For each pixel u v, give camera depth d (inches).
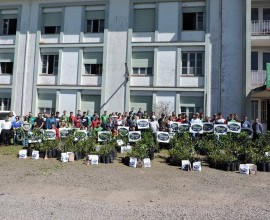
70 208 257.8
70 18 967.0
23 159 516.7
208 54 864.9
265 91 738.8
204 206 271.9
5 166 454.3
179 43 885.8
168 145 620.1
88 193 310.7
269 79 706.2
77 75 943.7
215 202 286.0
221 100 847.7
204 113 850.8
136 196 302.5
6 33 1024.9
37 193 307.1
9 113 764.0
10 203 269.4
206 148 551.2
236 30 856.9
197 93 866.8
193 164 446.6
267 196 311.4
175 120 729.6
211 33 869.2
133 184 352.8
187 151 488.7
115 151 530.9
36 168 439.5
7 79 994.7
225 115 842.2
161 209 259.6
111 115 780.6
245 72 801.6
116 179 376.2
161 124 709.9
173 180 378.3
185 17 902.4
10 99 989.8
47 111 959.6
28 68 979.3
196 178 392.8
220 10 868.6
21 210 250.1
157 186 345.7
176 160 479.5
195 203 281.1
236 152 482.3
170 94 883.4
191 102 871.7
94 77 936.3
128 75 895.1
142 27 920.9
